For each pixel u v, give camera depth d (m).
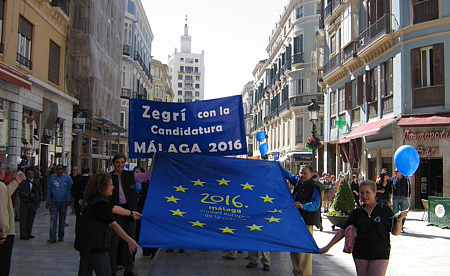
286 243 5.03
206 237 4.95
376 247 4.51
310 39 41.59
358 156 24.38
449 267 8.26
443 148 18.31
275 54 52.97
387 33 20.56
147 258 8.70
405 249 10.20
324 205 19.11
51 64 19.97
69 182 10.41
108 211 4.73
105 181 4.84
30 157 17.52
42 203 19.05
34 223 13.76
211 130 8.23
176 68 154.62
